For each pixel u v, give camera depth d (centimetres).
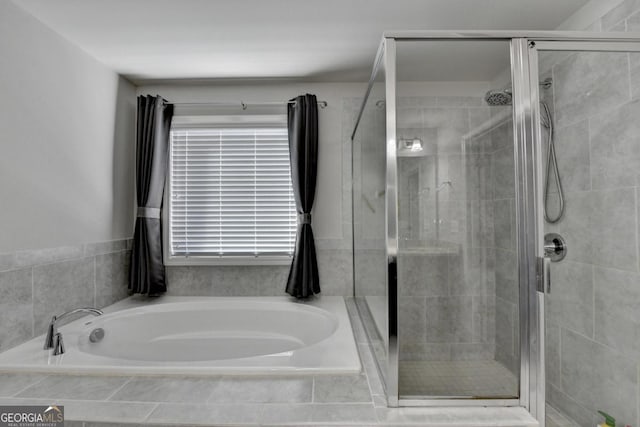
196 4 159
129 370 130
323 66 226
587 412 122
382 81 126
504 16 170
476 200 119
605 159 125
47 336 150
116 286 230
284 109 255
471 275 119
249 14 167
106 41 191
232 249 254
